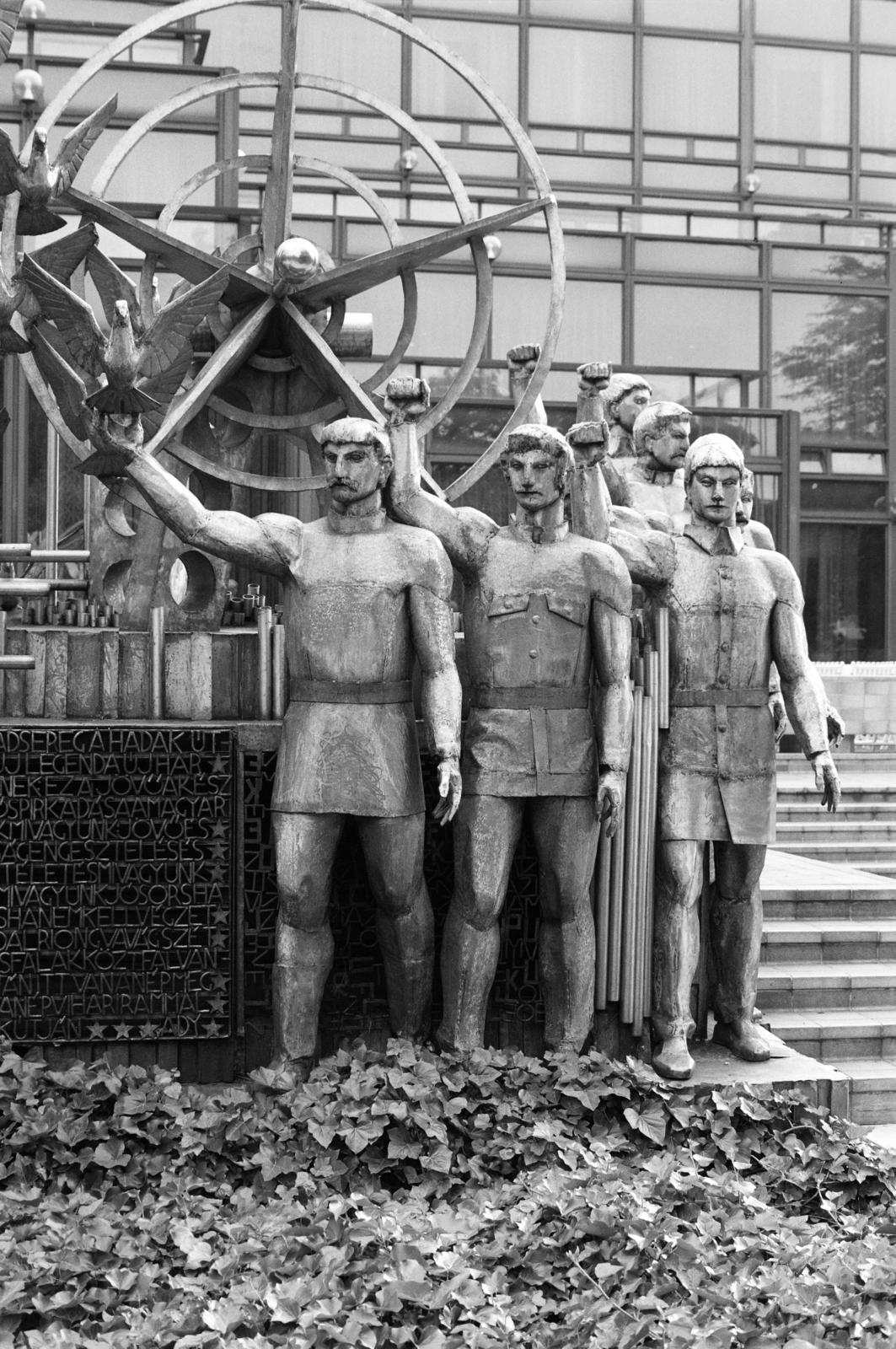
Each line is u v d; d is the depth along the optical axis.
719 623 6.82
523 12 21.44
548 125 21.61
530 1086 6.37
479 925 6.59
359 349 9.60
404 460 6.52
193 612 8.31
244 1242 5.19
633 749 6.86
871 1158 6.18
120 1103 6.03
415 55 20.98
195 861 6.66
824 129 22.59
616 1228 5.24
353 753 6.29
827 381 19.59
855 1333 4.69
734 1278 5.02
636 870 6.89
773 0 22.45
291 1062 6.47
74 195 8.27
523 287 17.70
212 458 8.95
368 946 6.90
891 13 22.69
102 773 6.59
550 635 6.52
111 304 7.31
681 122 22.08
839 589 20.31
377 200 9.63
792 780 14.55
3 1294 4.73
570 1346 4.64
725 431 18.39
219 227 13.96
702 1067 6.95
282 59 8.80
